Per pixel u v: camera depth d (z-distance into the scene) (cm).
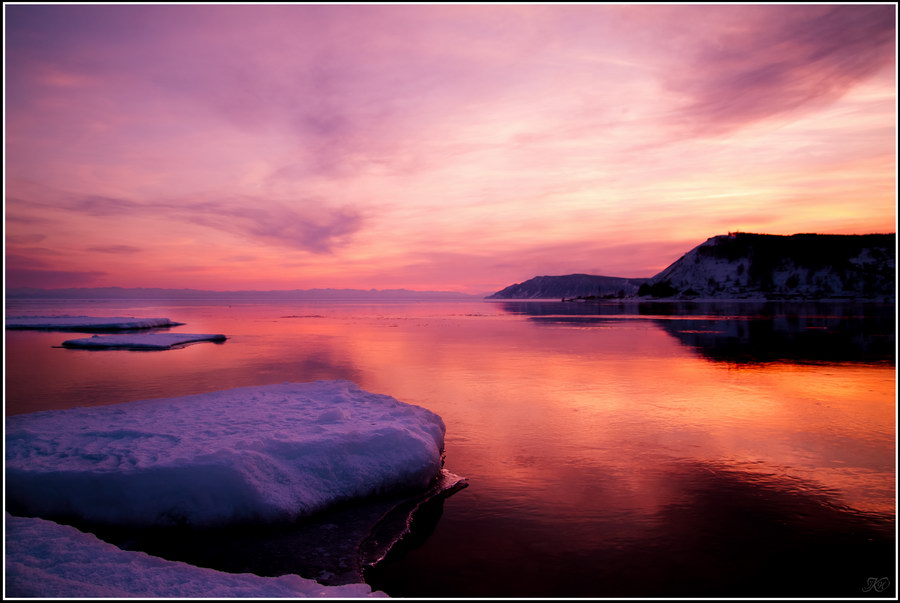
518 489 681
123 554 479
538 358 1933
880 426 953
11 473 602
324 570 503
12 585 397
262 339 2783
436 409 1101
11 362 1848
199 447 684
